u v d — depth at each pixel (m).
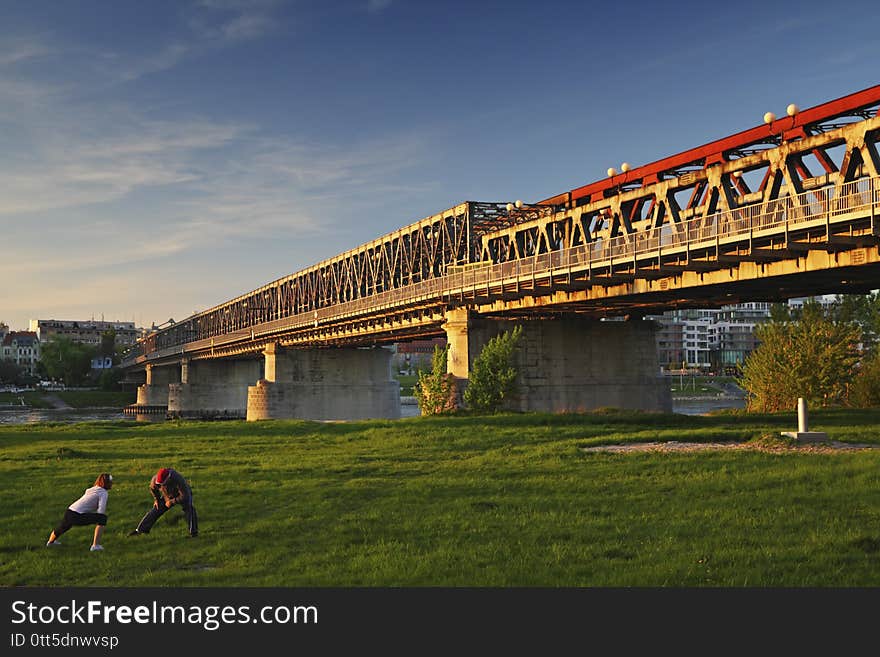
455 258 71.00
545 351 61.84
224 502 21.14
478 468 26.66
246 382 147.75
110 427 54.94
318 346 102.06
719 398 147.62
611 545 14.77
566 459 27.80
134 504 21.03
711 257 38.78
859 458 24.00
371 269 90.44
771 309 52.44
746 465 24.45
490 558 14.12
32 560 15.21
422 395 57.91
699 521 16.70
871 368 52.38
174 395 145.75
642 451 28.84
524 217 66.81
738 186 40.97
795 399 48.94
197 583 13.28
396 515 18.45
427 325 68.75
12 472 28.94
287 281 120.38
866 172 33.94
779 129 40.50
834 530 15.27
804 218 33.31
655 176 49.72
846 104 36.75
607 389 62.69
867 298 56.19
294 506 20.33
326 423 50.12
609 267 44.59
